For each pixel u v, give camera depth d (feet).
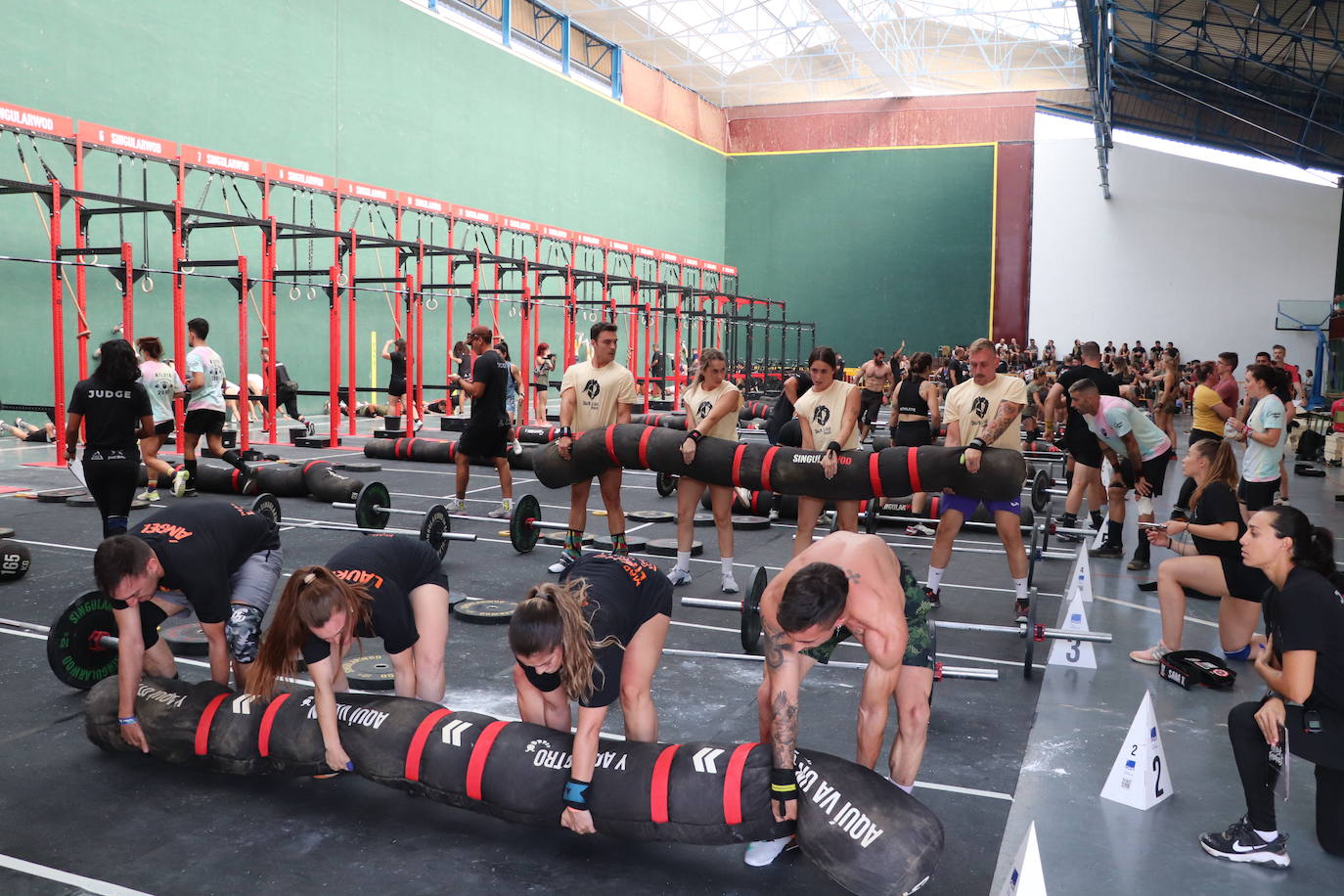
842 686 16.84
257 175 49.14
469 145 81.25
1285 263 110.42
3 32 47.80
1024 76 117.19
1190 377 95.81
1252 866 11.02
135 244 54.95
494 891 10.21
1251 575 17.47
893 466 20.57
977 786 12.98
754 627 16.80
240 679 13.64
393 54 73.10
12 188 39.83
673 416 58.08
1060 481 44.80
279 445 52.85
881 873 9.58
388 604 12.11
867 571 10.54
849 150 121.80
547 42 97.14
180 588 12.53
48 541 26.37
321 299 67.87
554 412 79.30
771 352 124.77
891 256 120.78
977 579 25.16
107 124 53.06
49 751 13.38
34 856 10.71
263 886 10.21
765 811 10.12
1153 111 111.55
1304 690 10.43
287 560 25.07
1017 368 83.76
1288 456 60.44
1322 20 67.36
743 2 98.02
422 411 60.85
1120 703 16.29
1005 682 17.34
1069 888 10.48
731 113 126.72
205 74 58.70
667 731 14.58
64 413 40.96
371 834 11.37
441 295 60.75
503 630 19.56
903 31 106.42
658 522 32.76
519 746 10.96
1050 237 116.26
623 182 103.71
